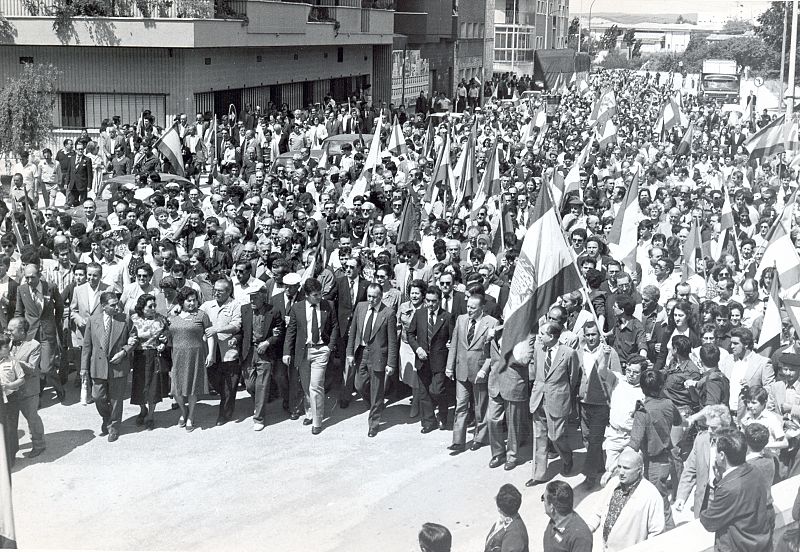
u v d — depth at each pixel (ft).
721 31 200.23
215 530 31.86
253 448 39.29
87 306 42.57
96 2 112.37
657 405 31.30
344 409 44.37
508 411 37.04
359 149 93.61
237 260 42.68
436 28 212.02
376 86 188.34
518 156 97.45
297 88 151.53
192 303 40.63
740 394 33.24
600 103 118.11
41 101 93.71
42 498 34.27
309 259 46.93
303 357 40.45
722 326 38.45
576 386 35.09
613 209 63.72
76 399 44.73
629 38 228.22
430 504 34.30
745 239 57.57
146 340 40.60
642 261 53.57
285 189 66.13
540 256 35.91
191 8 112.37
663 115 118.01
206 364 41.14
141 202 61.16
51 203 83.41
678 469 32.24
